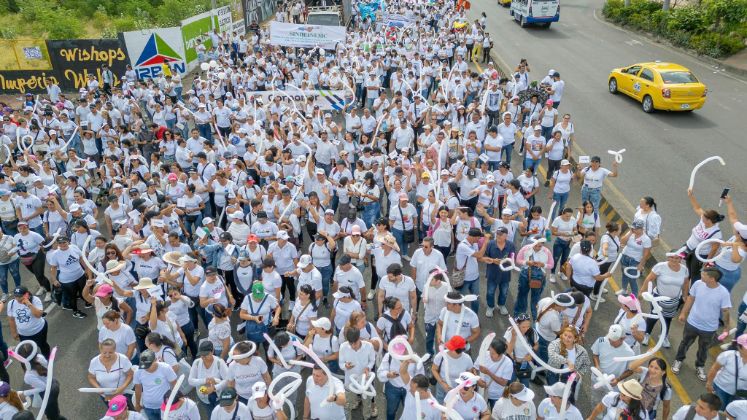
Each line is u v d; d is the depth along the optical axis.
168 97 19.03
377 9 39.34
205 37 28.88
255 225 9.93
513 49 30.09
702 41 27.41
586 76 24.84
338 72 20.34
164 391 6.41
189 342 8.16
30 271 10.56
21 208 11.26
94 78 24.33
